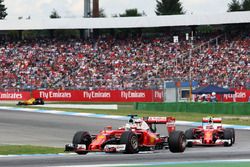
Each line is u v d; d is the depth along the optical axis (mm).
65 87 176250
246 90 150250
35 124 96000
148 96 162875
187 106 125750
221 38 194125
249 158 44281
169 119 50938
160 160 42156
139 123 49188
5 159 44031
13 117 110875
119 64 186000
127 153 47312
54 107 144000
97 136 47188
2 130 85375
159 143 51375
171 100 148750
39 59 192000
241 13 191625
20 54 195375
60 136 76688
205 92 136750
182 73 176750
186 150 53344
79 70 184500
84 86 175875
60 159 43281
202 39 195500
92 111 128250
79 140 46281
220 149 54969
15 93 172875
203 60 182000
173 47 193250
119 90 166625
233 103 118688
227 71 173750
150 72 179750
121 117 110438
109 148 45375
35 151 54719
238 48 185875
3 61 192000
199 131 58812
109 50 195375
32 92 172000
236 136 73438
